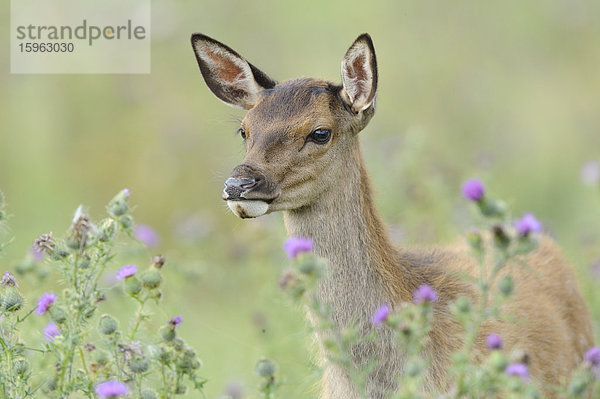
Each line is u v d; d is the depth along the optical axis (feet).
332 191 31.89
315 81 33.32
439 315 31.60
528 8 78.07
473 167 57.16
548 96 72.64
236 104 36.06
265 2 75.66
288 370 39.32
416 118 68.85
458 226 48.16
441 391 30.42
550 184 62.08
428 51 74.59
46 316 31.35
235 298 48.08
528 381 28.91
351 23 75.77
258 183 30.42
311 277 25.81
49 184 63.41
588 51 76.38
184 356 29.19
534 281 36.32
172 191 63.46
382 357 31.04
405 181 50.65
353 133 32.58
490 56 75.31
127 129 66.90
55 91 68.13
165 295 42.98
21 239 54.49
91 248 29.84
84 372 28.96
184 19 72.90
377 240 32.12
